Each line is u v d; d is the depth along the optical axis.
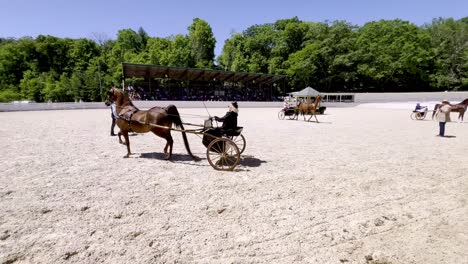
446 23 76.50
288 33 68.31
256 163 7.89
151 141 11.31
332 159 8.48
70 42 74.38
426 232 4.09
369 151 9.73
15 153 8.61
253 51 67.69
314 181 6.34
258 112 32.25
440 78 59.91
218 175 6.65
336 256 3.47
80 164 7.45
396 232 4.09
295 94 37.34
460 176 6.79
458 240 3.86
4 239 3.70
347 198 5.36
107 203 4.89
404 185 6.12
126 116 7.81
